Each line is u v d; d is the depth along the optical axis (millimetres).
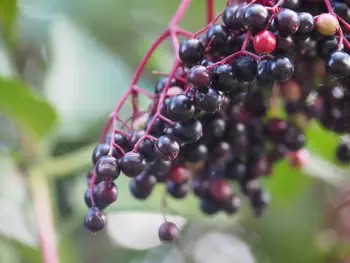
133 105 227
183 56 200
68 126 341
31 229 313
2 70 330
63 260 329
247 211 399
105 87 354
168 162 212
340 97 228
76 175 358
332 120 234
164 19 406
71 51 356
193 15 386
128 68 407
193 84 189
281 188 371
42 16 389
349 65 190
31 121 305
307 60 217
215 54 206
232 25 198
